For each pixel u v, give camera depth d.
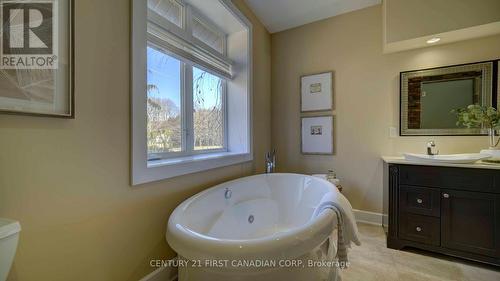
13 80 0.78
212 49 2.07
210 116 2.24
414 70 2.20
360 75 2.47
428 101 2.15
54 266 0.90
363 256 1.74
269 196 2.14
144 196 1.27
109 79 1.09
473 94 1.98
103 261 1.07
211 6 1.97
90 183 1.02
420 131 2.18
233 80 2.47
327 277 1.12
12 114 0.77
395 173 1.86
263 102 2.83
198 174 1.72
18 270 0.81
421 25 1.91
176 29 1.64
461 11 1.77
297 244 0.84
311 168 2.79
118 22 1.13
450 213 1.66
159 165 1.35
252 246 0.78
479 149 1.95
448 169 1.66
